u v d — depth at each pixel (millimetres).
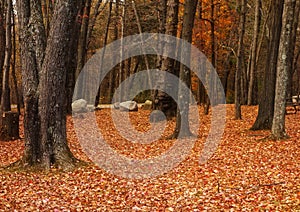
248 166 9938
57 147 9727
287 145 11914
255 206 6930
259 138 13688
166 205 7309
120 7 33188
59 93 9633
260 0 27094
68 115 22719
